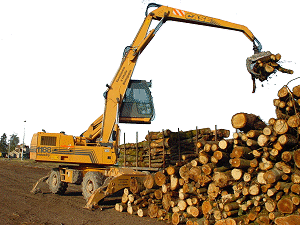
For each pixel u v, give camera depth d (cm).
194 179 789
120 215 941
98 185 1117
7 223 817
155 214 898
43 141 1324
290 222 598
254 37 1292
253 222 675
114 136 1274
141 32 1323
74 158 1292
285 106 692
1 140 10994
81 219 883
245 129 738
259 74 1001
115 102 1277
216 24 1323
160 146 1295
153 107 1294
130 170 1159
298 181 608
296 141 661
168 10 1319
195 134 1230
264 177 652
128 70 1302
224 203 704
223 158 745
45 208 1040
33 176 2275
